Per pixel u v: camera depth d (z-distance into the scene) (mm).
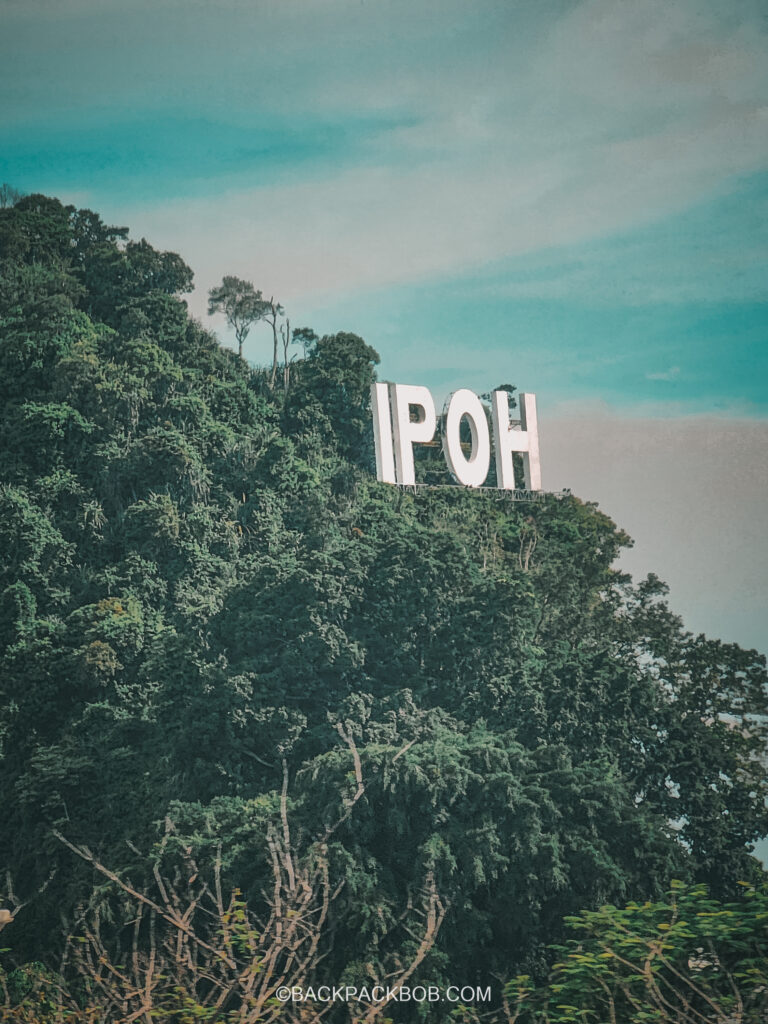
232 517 81312
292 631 55500
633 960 13633
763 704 65062
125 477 81312
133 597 73750
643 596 71750
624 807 46000
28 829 59375
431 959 37625
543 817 43875
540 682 55750
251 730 53094
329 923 37938
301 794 43938
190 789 52688
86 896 48250
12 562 77250
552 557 85375
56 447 83812
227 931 12336
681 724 57000
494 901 42438
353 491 86000
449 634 57688
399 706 53781
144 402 86188
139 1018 11750
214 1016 11656
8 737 65438
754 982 12516
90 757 61281
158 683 64438
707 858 54531
